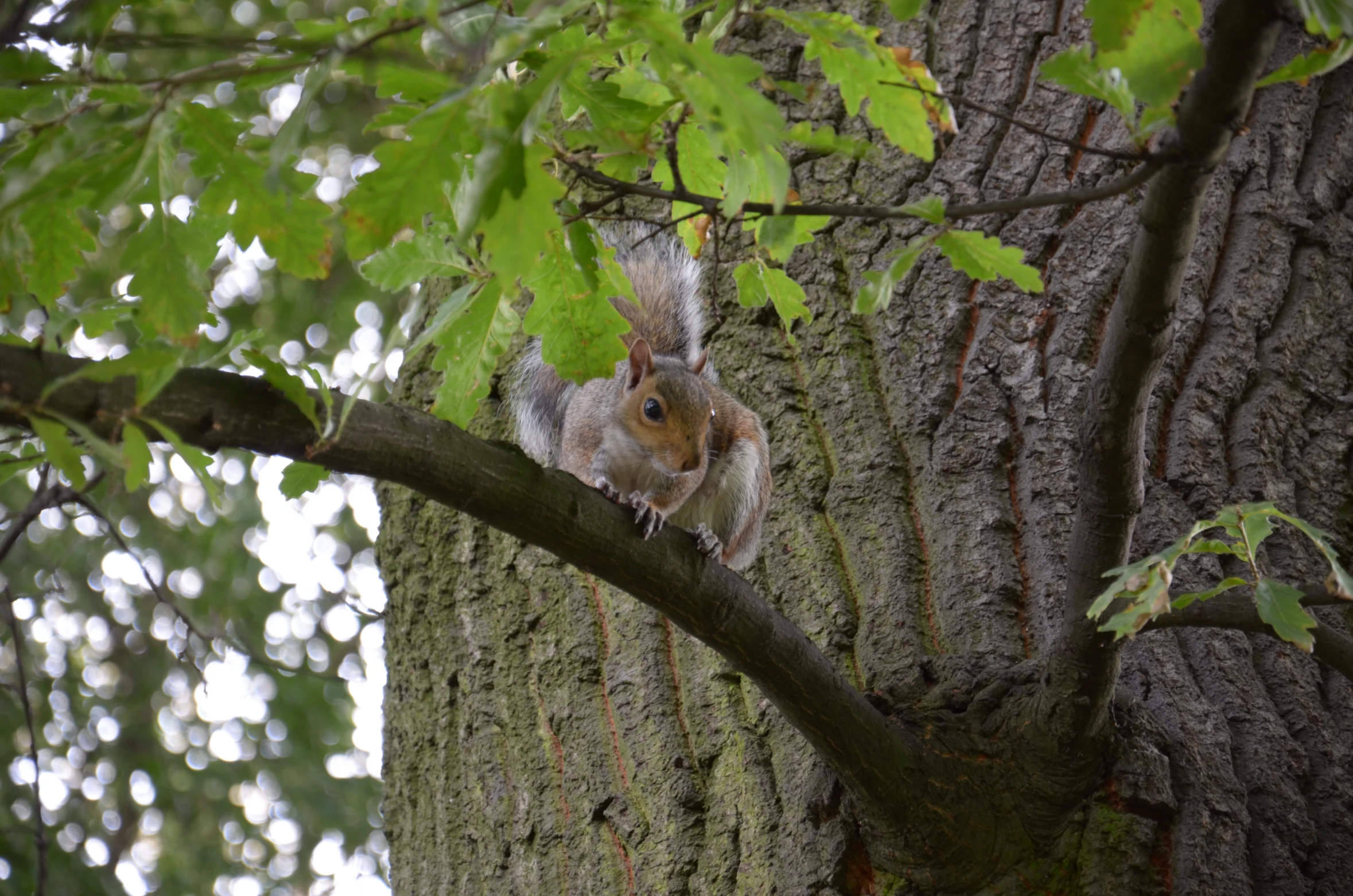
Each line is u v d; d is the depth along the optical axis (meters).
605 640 4.89
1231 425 4.74
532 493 3.27
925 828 3.72
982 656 4.12
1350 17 2.25
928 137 2.78
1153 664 4.21
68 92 2.74
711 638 3.56
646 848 4.33
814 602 4.51
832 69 2.75
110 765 10.91
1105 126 5.15
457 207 2.84
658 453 5.70
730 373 5.18
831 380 4.96
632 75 3.00
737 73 2.28
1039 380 4.72
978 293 4.96
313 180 2.64
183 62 5.19
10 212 2.50
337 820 10.95
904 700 4.05
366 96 3.28
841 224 5.23
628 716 4.63
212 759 11.16
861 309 2.74
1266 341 4.91
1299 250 5.12
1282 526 4.50
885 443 4.75
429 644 5.43
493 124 2.26
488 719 5.02
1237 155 5.26
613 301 6.27
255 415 2.80
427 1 2.21
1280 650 4.32
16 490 10.34
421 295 3.13
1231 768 3.96
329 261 2.72
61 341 3.00
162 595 4.44
